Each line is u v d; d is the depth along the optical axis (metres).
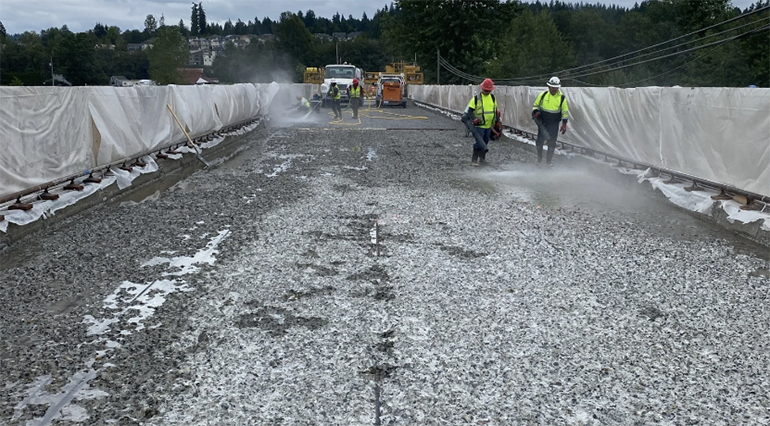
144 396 3.55
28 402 3.48
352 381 3.73
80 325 4.52
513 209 8.43
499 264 5.96
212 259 6.09
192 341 4.25
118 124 9.98
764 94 7.12
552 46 64.00
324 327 4.49
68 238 6.90
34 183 7.50
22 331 4.41
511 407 3.47
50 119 7.88
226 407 3.44
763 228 6.86
